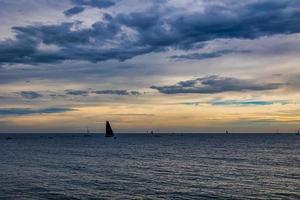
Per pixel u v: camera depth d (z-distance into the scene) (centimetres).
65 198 3466
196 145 15012
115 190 3866
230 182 4369
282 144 15562
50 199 3412
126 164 6725
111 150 11525
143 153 9956
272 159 7644
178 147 13388
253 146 13775
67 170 5728
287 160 7375
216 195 3584
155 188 3981
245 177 4788
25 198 3456
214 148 12475
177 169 5822
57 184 4262
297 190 3816
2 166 6375
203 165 6456
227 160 7462
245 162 6969
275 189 3878
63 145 15475
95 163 6956
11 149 12181
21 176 4984
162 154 9500
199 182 4391
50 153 10019
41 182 4419
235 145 14762
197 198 3466
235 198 3450
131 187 4047
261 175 4984
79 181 4500
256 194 3616
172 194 3653
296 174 5075
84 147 13600
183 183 4319
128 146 14400
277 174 5084
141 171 5562
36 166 6375
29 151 11012
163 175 5053
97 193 3703
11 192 3753
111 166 6369
